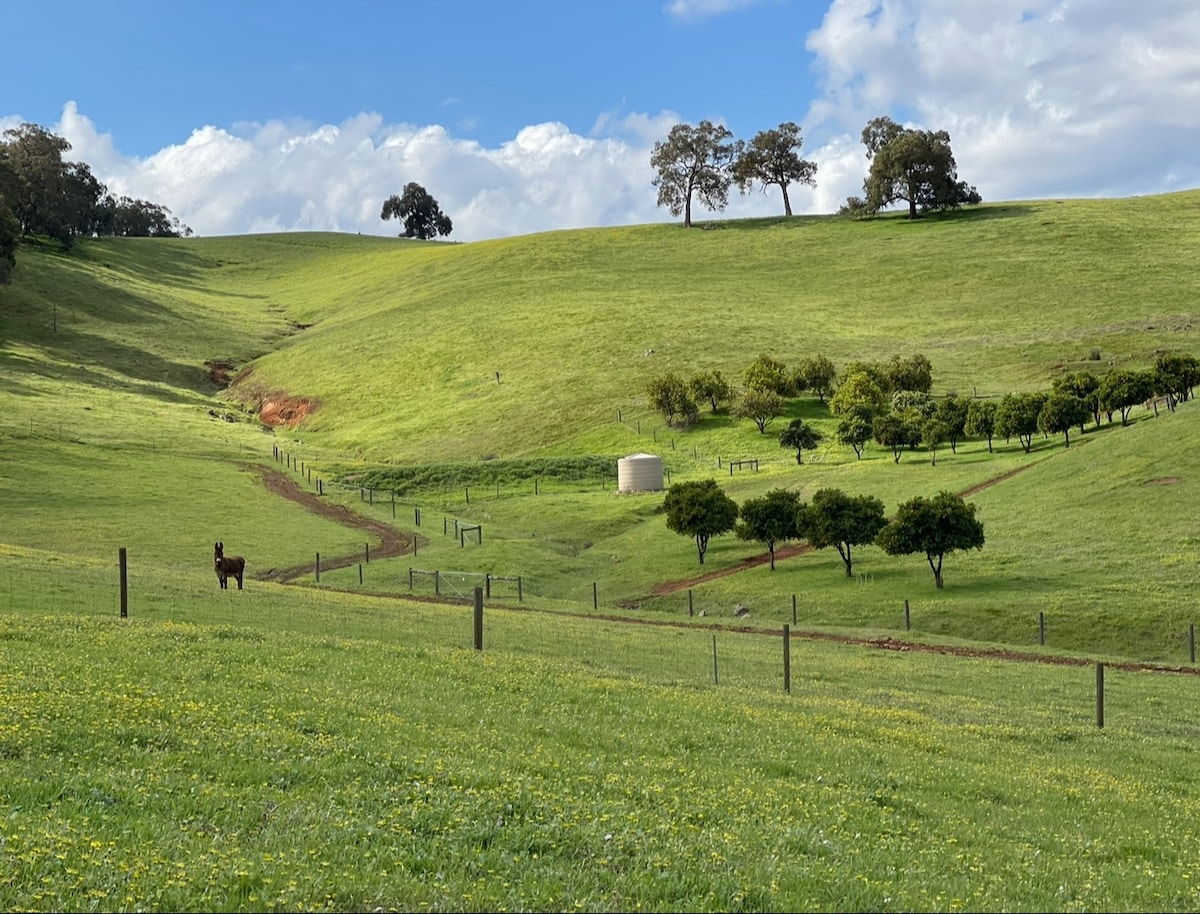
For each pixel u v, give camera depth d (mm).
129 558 62062
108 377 146750
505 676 25797
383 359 157750
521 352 149625
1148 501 62312
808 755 20094
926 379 110188
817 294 169250
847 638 47062
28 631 25078
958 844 14688
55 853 10023
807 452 100938
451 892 10016
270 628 34188
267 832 11484
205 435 115312
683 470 98688
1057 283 157375
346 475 101438
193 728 16219
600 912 9844
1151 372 88625
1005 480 73812
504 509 88625
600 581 64750
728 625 50656
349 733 17328
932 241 196875
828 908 10508
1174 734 28656
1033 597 50750
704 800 15078
